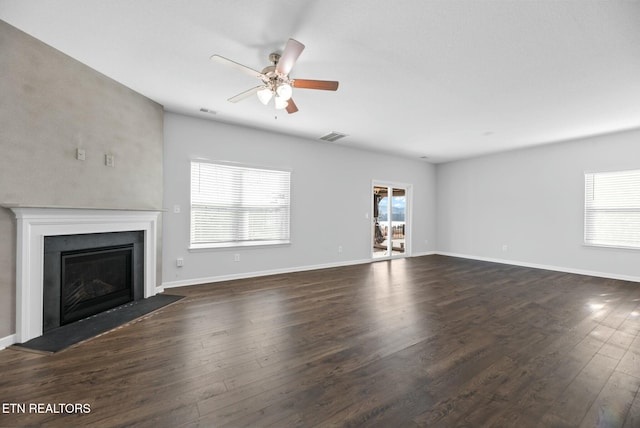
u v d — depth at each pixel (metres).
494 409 1.58
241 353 2.21
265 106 3.79
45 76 2.47
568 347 2.33
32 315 2.39
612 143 4.83
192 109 3.93
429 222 7.61
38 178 2.44
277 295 3.74
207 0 1.91
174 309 3.18
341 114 4.04
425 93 3.31
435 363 2.07
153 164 3.72
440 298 3.66
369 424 1.47
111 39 2.38
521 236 6.01
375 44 2.37
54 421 1.47
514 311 3.18
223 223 4.52
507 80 2.97
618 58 2.51
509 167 6.22
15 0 1.91
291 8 1.97
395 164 6.84
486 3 1.89
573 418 1.51
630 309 3.26
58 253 2.62
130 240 3.36
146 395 1.69
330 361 2.09
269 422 1.48
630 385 1.81
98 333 2.52
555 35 2.21
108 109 3.07
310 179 5.44
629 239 4.71
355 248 6.15
